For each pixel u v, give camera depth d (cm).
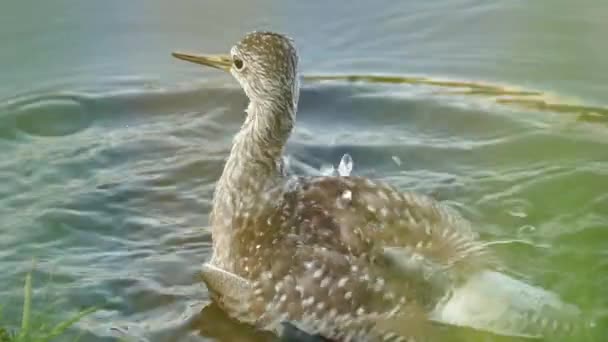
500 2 1822
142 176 1511
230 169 1276
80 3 1784
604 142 1520
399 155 1539
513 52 1708
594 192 1420
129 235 1381
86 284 1264
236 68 1306
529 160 1507
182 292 1255
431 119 1611
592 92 1625
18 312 1201
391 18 1794
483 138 1565
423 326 1128
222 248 1251
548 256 1280
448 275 1132
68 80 1684
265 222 1217
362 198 1201
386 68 1706
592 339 1079
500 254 1249
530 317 1104
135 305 1230
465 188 1457
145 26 1750
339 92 1667
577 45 1708
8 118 1612
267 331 1185
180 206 1450
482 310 1116
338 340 1167
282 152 1284
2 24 1731
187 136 1606
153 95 1680
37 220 1395
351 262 1155
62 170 1516
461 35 1762
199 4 1805
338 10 1800
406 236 1162
